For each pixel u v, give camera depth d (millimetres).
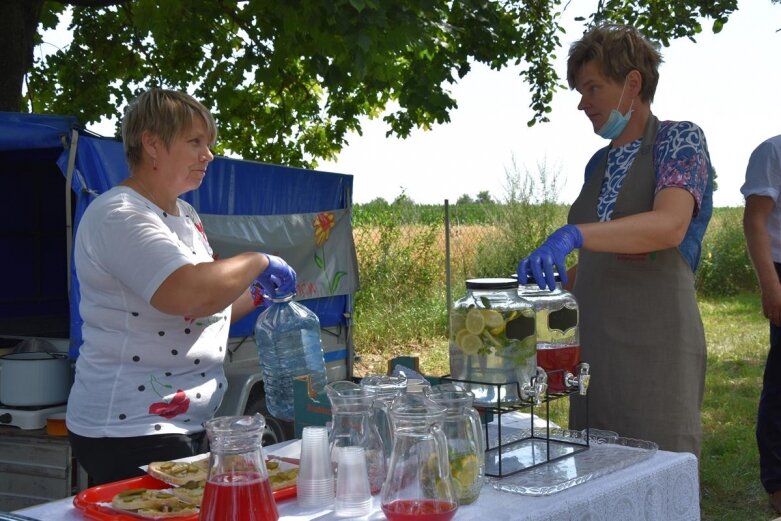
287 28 6195
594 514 1914
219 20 7457
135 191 2500
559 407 6754
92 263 2424
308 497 1828
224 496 1586
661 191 2551
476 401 2033
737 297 16359
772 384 4223
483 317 2010
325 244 5840
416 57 7727
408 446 1663
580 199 2906
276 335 2926
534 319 2057
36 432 4121
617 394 2693
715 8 8391
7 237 6199
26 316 6305
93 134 4230
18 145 4043
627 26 2684
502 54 8039
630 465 2162
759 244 4094
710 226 17047
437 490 1648
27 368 4133
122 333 2463
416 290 12203
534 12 9797
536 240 12672
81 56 9031
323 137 9953
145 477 2010
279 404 2969
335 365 5969
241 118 9555
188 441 2553
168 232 2449
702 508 4980
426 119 8977
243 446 1618
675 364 2650
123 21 8828
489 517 1739
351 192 6121
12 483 4156
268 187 5352
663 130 2680
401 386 2072
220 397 2717
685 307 2672
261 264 2557
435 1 6141
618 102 2664
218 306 2365
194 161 2553
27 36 6797
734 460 5863
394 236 12133
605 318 2725
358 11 5426
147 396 2490
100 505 1811
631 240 2379
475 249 12703
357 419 1915
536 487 1893
